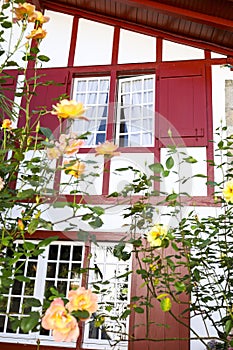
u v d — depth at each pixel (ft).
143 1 17.35
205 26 17.97
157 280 6.96
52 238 5.19
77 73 19.38
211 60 18.53
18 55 19.44
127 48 19.40
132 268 15.34
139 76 19.16
